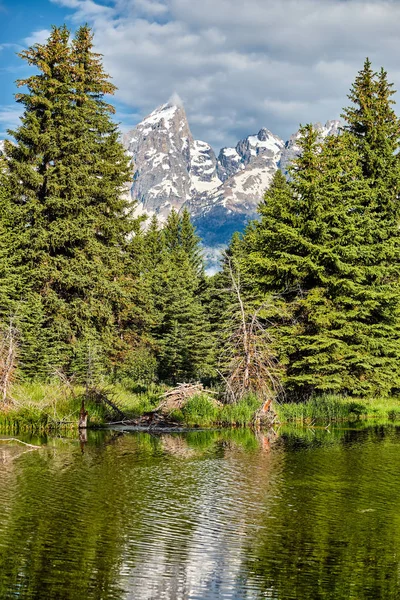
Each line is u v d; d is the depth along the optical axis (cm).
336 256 3294
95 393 2914
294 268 3353
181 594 959
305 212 3466
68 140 3762
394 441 2331
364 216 3597
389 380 3622
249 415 2772
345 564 1086
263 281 3500
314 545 1173
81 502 1433
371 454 2044
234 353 3098
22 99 3691
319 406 3081
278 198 3562
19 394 2756
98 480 1648
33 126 3653
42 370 3300
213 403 2884
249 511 1376
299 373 3394
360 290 3419
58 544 1160
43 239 3547
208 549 1148
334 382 3362
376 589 991
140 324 4884
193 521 1305
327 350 3344
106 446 2197
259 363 2945
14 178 3584
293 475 1725
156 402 3098
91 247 3762
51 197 3616
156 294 6181
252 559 1105
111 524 1278
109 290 3784
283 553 1133
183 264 7331
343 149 3816
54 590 969
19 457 1961
